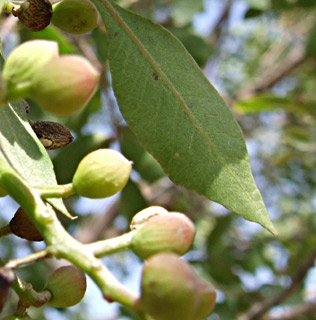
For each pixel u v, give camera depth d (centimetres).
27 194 14
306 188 63
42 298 15
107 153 15
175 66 18
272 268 51
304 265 38
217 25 48
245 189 18
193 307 12
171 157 18
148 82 18
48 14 18
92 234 45
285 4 38
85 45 31
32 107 30
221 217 48
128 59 18
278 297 39
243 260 51
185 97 18
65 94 13
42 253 13
